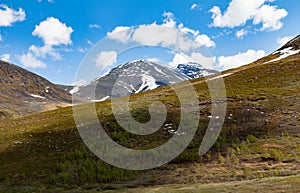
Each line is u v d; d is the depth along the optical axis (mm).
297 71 85562
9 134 57906
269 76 86875
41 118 75812
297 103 55031
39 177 33844
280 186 21703
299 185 21406
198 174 29500
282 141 36875
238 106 57719
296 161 30422
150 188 26000
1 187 31234
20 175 35125
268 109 53438
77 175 32719
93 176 31344
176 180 28359
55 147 45531
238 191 21438
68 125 58406
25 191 28859
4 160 41969
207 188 23578
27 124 68625
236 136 40938
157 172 31578
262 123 45531
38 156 42312
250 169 29531
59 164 36062
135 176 30953
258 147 35656
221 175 28500
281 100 58562
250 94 67438
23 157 42531
